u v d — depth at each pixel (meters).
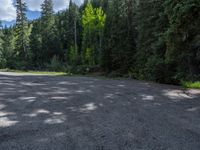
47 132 4.85
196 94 9.69
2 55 56.28
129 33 29.58
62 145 4.19
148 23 22.88
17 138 4.50
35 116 6.06
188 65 15.59
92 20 53.84
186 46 13.63
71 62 49.19
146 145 4.22
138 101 8.18
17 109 6.75
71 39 66.25
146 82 15.98
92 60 47.31
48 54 58.16
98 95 9.33
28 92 9.79
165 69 16.61
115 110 6.83
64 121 5.65
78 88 11.47
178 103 7.88
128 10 30.61
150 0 22.69
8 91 9.88
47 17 59.53
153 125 5.40
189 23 12.01
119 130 5.02
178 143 4.34
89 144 4.24
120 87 12.11
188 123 5.61
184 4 11.52
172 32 12.57
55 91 10.26
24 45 51.97
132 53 28.86
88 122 5.59
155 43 19.39
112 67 30.44
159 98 8.78
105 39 32.84
